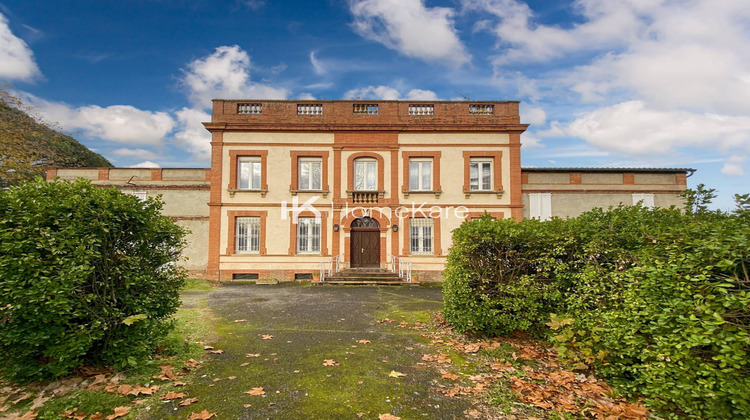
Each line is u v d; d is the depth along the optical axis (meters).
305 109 17.36
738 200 3.63
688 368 3.08
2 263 3.66
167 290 5.14
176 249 5.64
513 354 5.27
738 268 3.14
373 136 17.16
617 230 5.07
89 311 4.19
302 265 16.55
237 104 17.19
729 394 2.81
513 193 16.94
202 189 17.16
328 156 17.05
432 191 16.91
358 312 8.91
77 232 4.07
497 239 6.02
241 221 16.91
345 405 3.86
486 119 17.30
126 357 4.45
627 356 4.09
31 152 16.12
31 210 3.94
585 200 17.17
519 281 5.95
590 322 4.59
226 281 16.11
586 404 3.73
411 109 17.48
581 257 5.41
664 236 3.68
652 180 17.20
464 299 6.14
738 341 2.82
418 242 17.02
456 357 5.36
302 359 5.30
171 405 3.80
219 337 6.50
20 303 3.67
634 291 3.88
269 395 4.08
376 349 5.79
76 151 27.45
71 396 3.83
